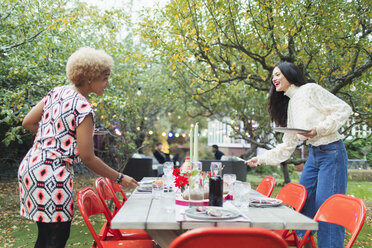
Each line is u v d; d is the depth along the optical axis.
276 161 2.68
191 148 2.31
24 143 8.32
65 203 1.68
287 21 3.68
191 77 6.43
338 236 2.20
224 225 1.45
